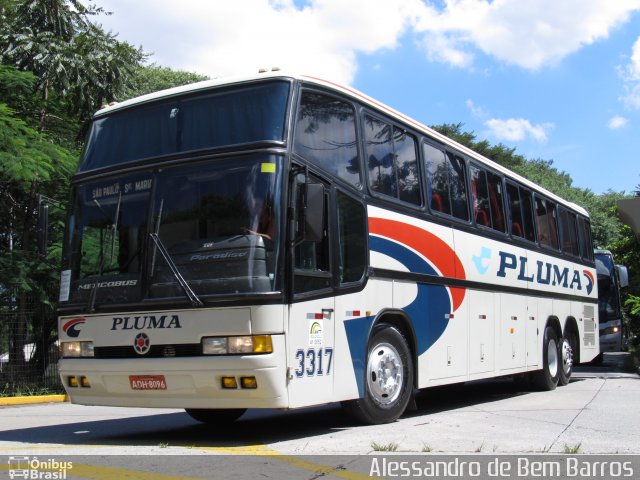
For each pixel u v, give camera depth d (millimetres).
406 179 9852
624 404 11031
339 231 8203
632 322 28094
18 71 17688
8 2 18656
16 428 9898
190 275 7336
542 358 14062
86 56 18438
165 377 7328
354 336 8273
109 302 7699
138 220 7805
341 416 10422
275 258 7168
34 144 16766
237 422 10086
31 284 16641
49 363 17281
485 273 11836
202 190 7570
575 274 16609
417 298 9719
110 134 8461
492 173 12742
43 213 8602
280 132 7539
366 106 9148
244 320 7039
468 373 11023
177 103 8141
